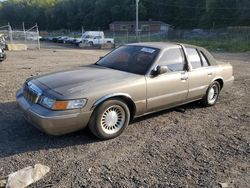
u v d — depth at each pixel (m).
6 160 3.93
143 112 5.12
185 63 5.82
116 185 3.44
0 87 8.12
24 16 132.88
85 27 111.19
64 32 99.31
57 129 4.15
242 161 4.12
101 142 4.58
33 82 4.76
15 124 5.18
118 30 91.06
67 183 3.45
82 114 4.25
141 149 4.39
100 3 106.88
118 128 4.77
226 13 77.44
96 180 3.53
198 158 4.17
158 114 6.02
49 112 4.11
